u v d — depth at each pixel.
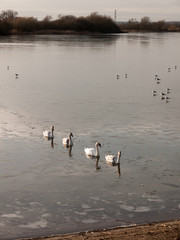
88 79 68.81
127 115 42.69
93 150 30.62
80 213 22.14
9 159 29.55
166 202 23.44
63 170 27.92
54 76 71.81
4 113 42.66
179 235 18.25
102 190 24.95
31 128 37.25
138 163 29.36
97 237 18.67
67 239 18.70
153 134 35.94
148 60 104.00
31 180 26.14
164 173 27.59
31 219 21.48
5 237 19.72
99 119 40.84
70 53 120.06
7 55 110.00
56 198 23.83
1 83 63.03
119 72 79.12
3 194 24.19
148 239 17.97
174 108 46.59
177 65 92.81
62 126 38.19
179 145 33.09
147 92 57.06
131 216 21.78
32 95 53.09
